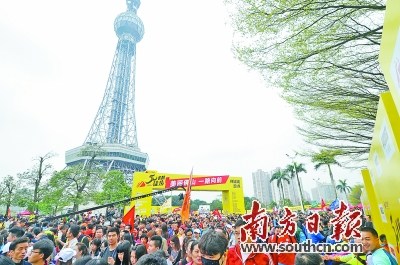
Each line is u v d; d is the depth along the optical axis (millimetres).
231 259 4215
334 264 4492
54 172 33344
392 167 2527
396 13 1621
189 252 3691
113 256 5410
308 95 7754
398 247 2936
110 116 101250
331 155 12008
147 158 92938
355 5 5316
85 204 33531
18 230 6496
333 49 6008
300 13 5469
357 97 7820
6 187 36438
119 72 112250
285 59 6246
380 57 2127
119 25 127062
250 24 5977
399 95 1727
